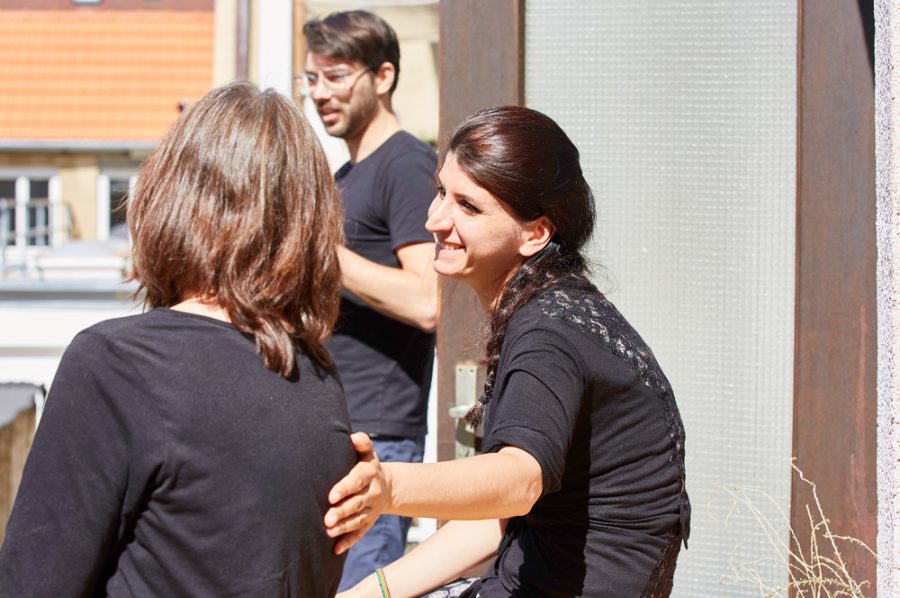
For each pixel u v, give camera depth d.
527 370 1.54
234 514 1.21
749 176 2.49
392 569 1.92
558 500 1.64
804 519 2.37
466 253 1.74
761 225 2.48
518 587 1.67
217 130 1.29
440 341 2.50
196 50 22.22
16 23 22.39
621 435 1.62
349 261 2.63
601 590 1.62
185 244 1.27
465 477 1.41
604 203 2.55
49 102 21.48
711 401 2.50
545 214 1.72
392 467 1.39
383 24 2.90
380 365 2.73
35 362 6.25
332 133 2.93
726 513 2.48
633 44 2.53
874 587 2.31
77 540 1.16
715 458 2.50
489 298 1.81
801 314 2.37
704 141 2.51
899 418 2.03
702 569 2.49
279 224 1.30
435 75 7.07
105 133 21.16
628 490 1.63
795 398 2.38
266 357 1.26
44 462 1.18
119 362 1.20
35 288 7.44
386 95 2.93
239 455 1.21
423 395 2.82
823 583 2.28
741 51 2.48
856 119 2.33
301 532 1.25
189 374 1.22
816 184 2.36
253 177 1.28
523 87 2.55
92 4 22.98
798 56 2.38
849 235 2.34
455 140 1.75
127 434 1.18
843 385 2.35
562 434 1.50
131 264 1.32
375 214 2.78
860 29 2.33
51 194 23.86
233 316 1.26
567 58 2.55
